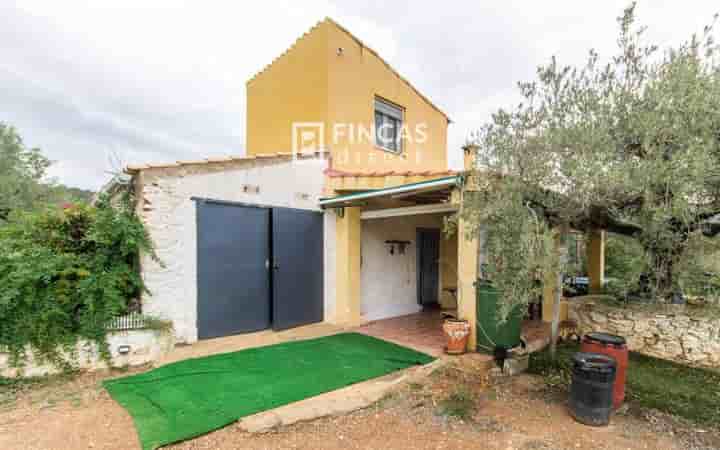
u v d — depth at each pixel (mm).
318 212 7668
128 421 3439
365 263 8148
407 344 6070
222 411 3590
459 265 5781
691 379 5211
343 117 8156
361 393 4102
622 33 4137
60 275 4699
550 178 3986
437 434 3500
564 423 3779
